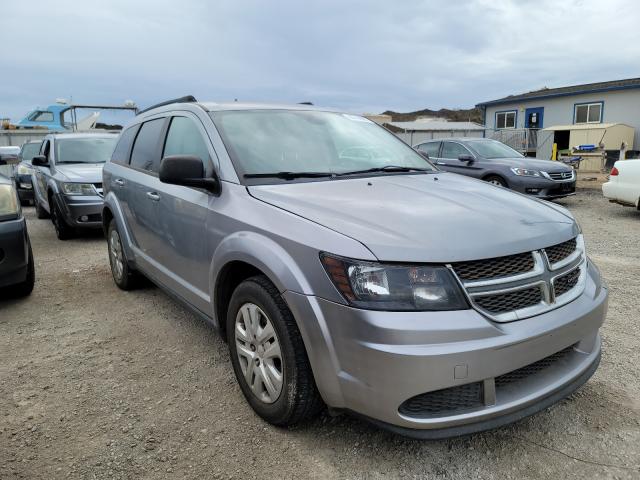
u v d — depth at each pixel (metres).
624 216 9.77
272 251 2.49
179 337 3.94
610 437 2.59
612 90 24.61
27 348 3.77
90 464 2.44
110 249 5.28
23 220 4.49
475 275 2.20
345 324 2.18
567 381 2.43
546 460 2.43
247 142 3.29
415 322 2.08
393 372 2.07
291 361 2.44
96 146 9.14
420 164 3.85
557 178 10.21
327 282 2.24
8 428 2.73
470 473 2.35
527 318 2.27
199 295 3.30
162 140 4.02
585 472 2.35
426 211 2.55
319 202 2.66
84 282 5.48
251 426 2.73
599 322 2.63
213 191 3.08
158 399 3.03
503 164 10.52
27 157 12.98
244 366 2.85
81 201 7.51
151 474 2.37
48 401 3.01
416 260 2.14
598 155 21.53
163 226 3.73
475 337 2.11
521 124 29.23
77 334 4.03
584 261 2.76
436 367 2.06
